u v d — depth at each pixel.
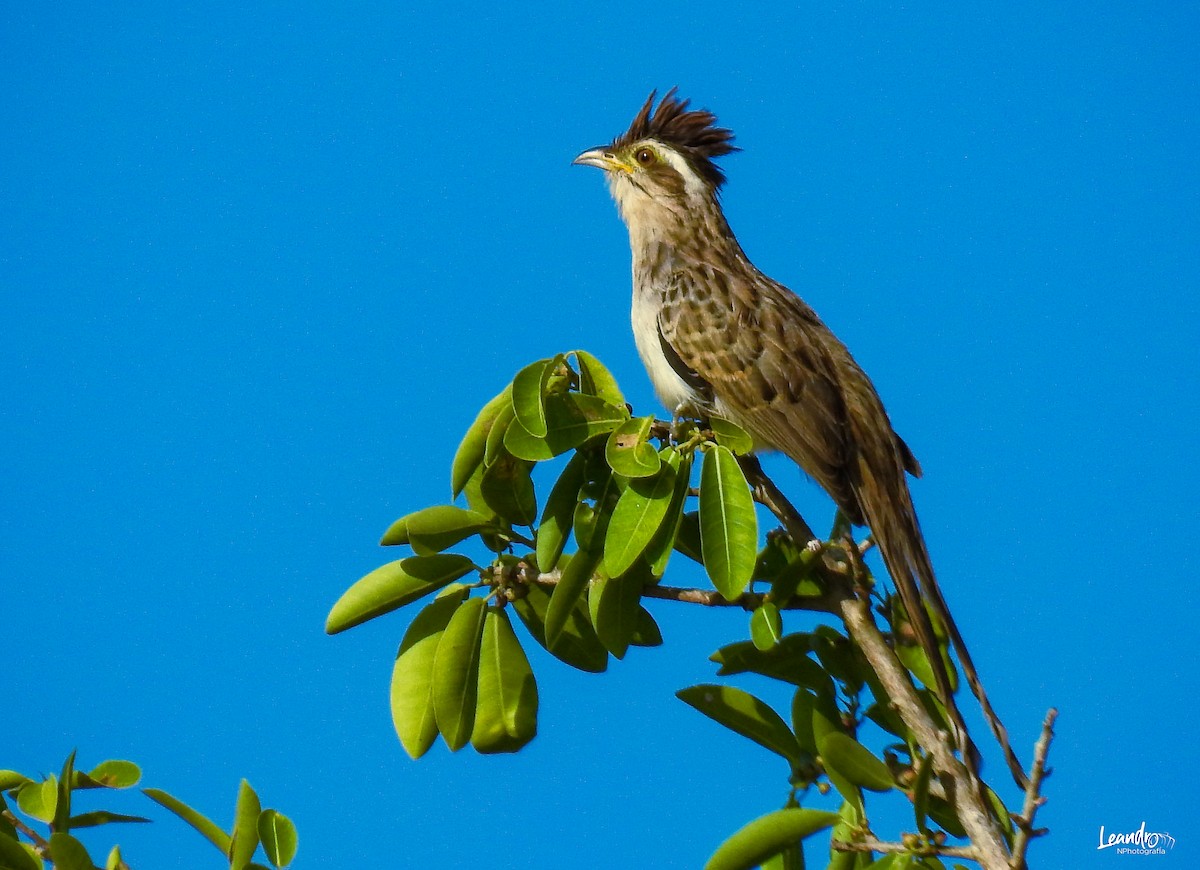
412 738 11.24
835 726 10.73
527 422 10.79
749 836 9.27
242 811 10.11
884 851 9.47
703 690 11.04
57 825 10.84
